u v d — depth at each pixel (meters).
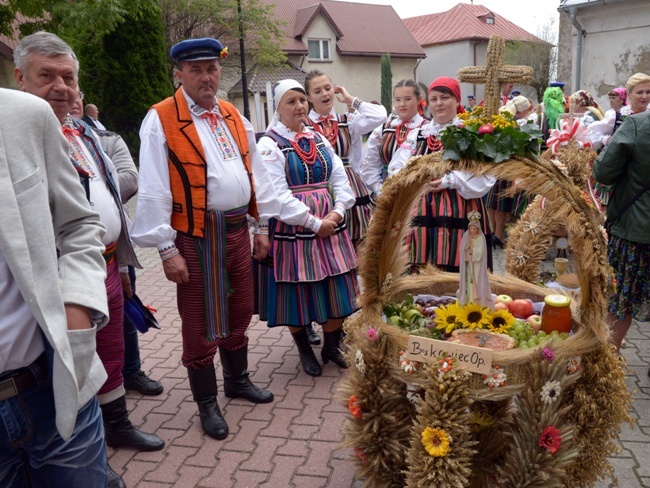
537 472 1.97
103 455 1.74
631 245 3.23
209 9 20.23
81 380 1.49
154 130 2.85
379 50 32.22
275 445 3.00
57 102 2.39
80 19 8.72
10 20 9.14
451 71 37.25
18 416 1.54
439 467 2.00
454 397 2.00
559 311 2.25
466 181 3.29
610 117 5.28
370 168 4.38
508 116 2.23
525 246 2.97
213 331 3.05
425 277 2.84
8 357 1.48
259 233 3.46
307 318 3.62
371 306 2.50
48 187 1.52
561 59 14.30
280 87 3.55
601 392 2.15
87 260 1.57
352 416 2.36
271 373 3.87
